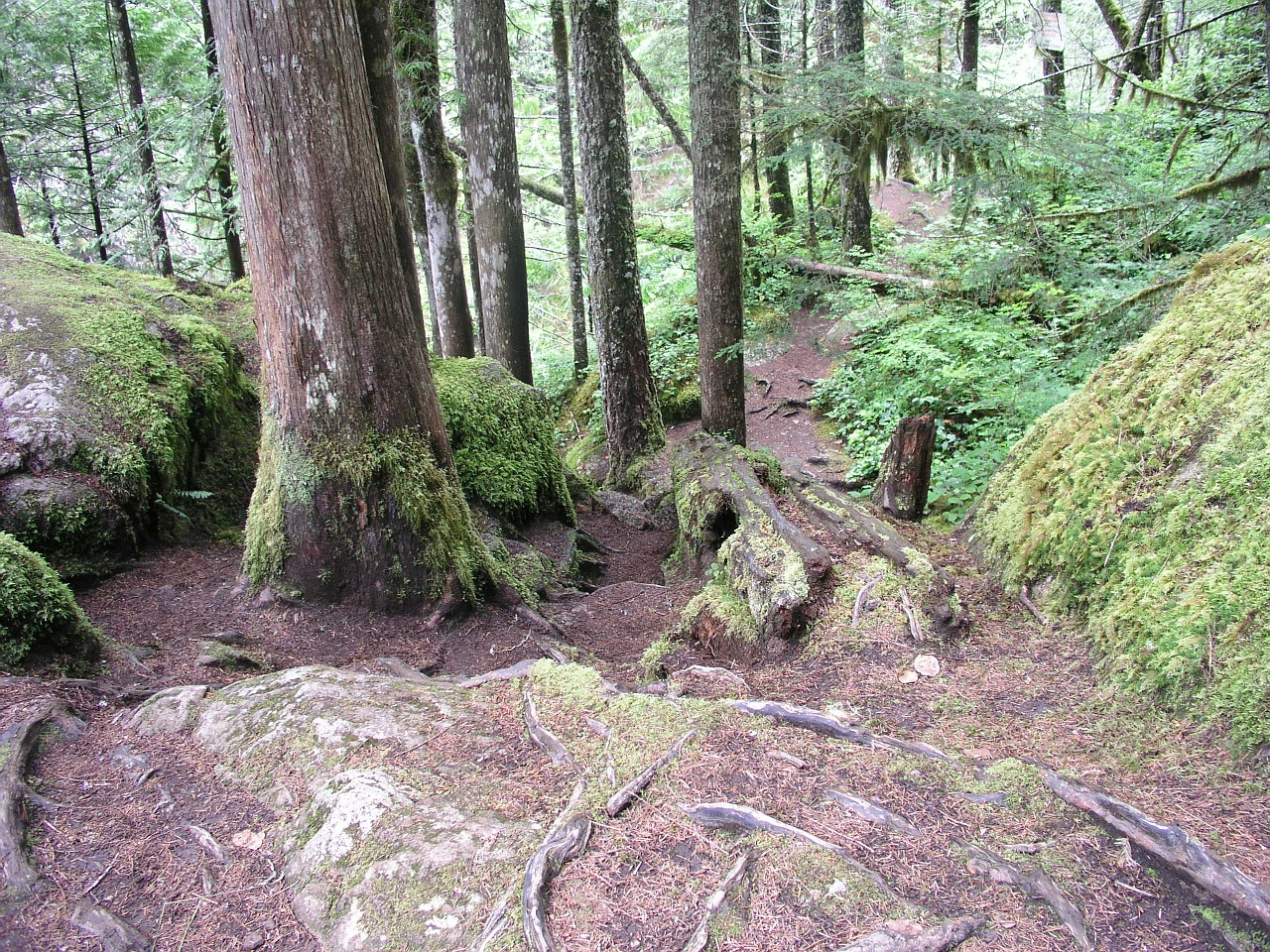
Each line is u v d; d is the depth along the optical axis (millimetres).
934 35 15812
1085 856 2045
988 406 7297
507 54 9016
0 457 4750
